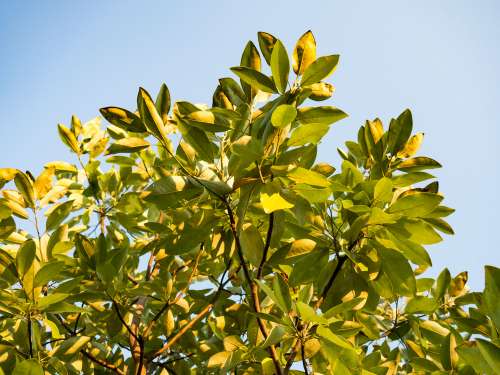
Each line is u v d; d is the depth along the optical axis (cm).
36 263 240
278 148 232
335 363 226
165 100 233
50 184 265
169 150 233
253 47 241
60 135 304
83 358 277
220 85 247
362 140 268
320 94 234
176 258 290
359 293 243
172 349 287
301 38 235
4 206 255
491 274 207
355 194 247
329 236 246
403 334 271
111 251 265
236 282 288
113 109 229
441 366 253
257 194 234
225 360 247
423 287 271
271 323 248
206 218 246
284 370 227
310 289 238
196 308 287
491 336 227
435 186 253
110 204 313
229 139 242
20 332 249
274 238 241
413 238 238
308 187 232
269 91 234
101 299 258
